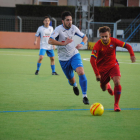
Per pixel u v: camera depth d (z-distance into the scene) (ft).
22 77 84.79
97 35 256.93
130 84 74.90
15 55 166.40
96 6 263.70
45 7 254.47
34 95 58.59
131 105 50.19
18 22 246.68
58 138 31.99
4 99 54.13
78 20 243.40
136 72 101.91
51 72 99.04
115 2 286.87
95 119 40.24
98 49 46.57
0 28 244.63
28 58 150.71
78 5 236.63
